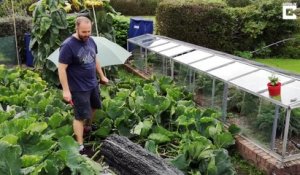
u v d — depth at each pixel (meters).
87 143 3.65
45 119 3.63
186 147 3.25
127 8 13.88
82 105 3.39
